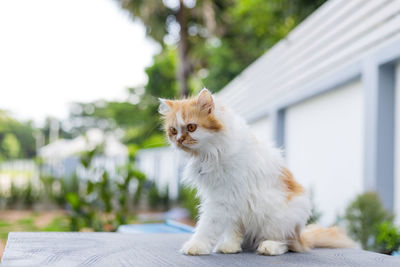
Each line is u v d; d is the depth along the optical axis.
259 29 13.50
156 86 21.48
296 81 5.86
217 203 1.96
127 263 1.56
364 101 4.02
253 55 15.29
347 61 4.44
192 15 13.82
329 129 5.04
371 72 3.89
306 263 1.67
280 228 1.99
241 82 8.95
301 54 5.69
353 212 3.58
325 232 2.25
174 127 2.07
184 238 2.30
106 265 1.51
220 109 2.00
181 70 13.49
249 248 2.13
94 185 5.43
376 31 3.88
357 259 1.79
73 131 32.59
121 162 12.04
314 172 5.45
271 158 2.07
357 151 4.38
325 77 4.93
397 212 3.68
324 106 5.18
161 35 13.23
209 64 16.53
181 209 10.11
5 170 12.84
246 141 1.97
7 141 30.73
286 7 11.48
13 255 1.66
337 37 4.68
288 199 2.02
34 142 32.25
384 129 3.77
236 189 1.92
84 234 2.34
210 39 15.05
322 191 5.20
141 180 6.02
